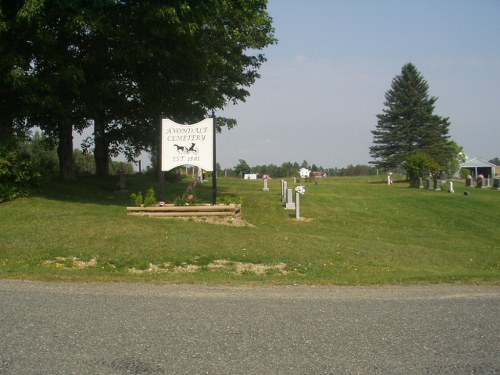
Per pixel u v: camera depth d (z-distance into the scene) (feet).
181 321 19.72
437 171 149.18
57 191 64.80
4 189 53.21
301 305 22.61
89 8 54.44
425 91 224.53
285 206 76.18
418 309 22.09
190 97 74.95
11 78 53.78
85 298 23.36
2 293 24.12
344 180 219.61
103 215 44.24
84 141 102.89
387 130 228.22
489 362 15.81
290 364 15.47
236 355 16.14
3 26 51.85
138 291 25.12
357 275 31.42
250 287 26.58
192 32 56.75
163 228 40.98
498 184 133.59
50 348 16.56
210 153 51.62
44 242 35.68
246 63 94.84
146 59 62.95
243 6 68.90
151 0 54.24
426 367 15.38
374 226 64.44
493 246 54.90
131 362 15.47
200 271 31.99
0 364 15.19
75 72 55.67
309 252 38.40
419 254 43.62
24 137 64.44
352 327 19.21
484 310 22.04
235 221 49.21
